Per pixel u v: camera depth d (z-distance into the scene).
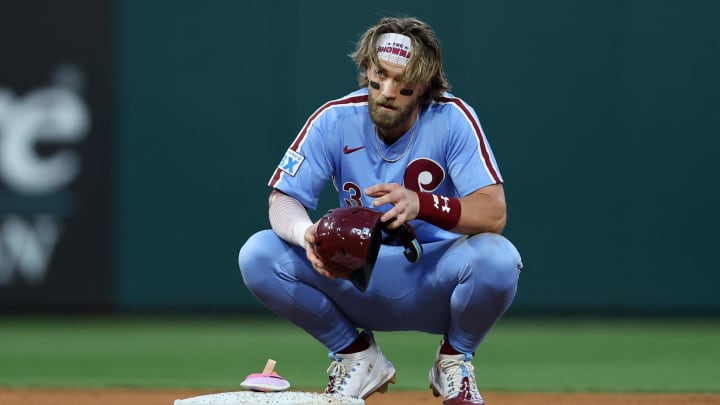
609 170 33.41
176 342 29.69
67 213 34.19
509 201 33.41
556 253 33.56
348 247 11.72
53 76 34.06
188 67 34.06
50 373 23.36
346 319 13.60
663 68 33.31
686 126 33.34
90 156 34.19
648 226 33.47
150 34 34.12
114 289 34.41
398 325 13.63
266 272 13.03
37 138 34.09
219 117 34.06
